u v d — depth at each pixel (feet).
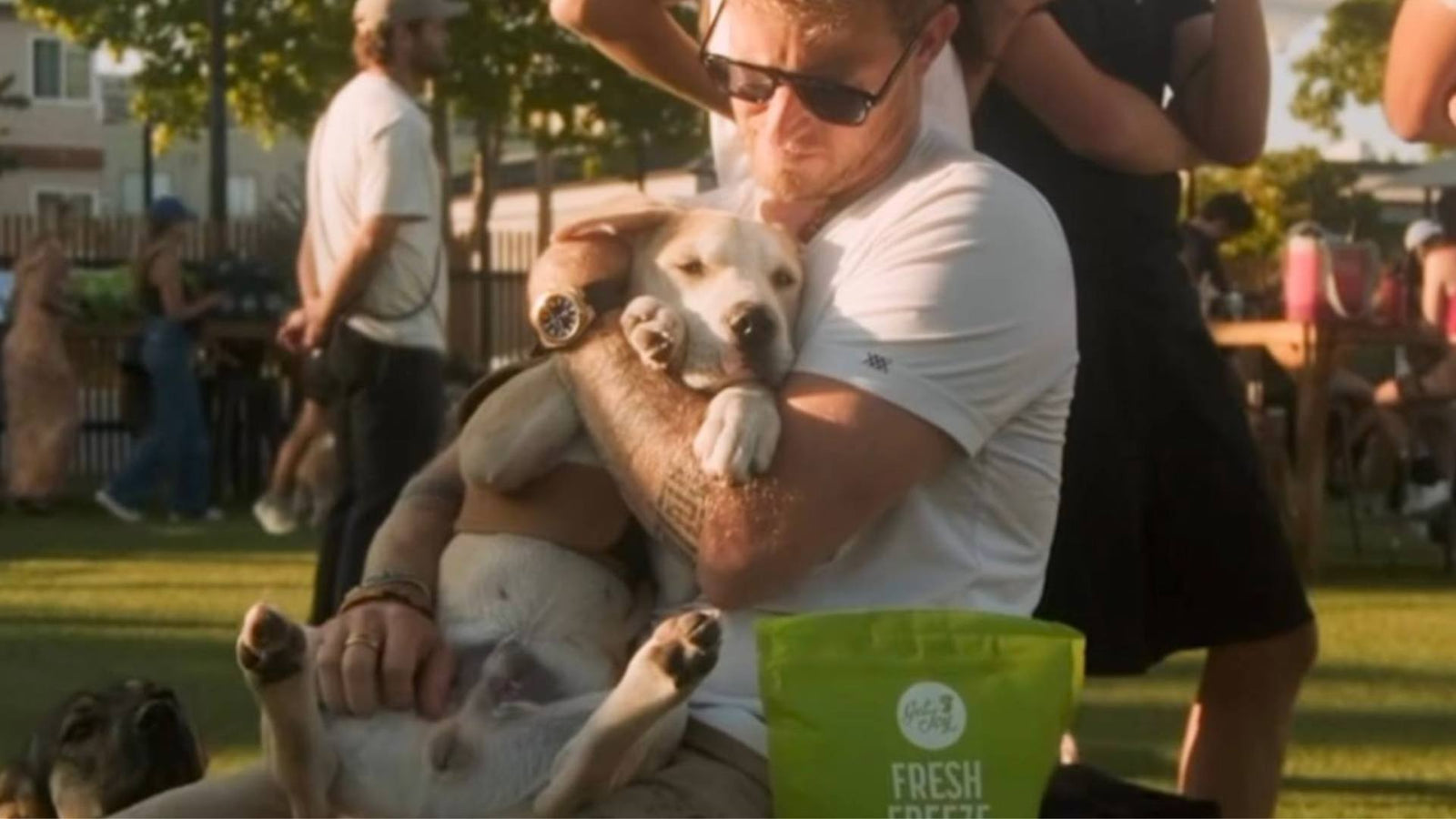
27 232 89.40
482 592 11.74
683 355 11.73
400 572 12.00
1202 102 17.63
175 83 98.89
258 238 85.30
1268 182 122.83
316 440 55.57
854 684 10.98
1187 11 18.24
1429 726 28.84
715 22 12.59
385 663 11.54
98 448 77.82
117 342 76.64
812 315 12.26
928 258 12.08
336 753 11.35
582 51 94.89
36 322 65.26
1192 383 17.62
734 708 11.90
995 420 12.17
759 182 12.59
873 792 10.91
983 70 15.47
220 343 69.51
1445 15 14.46
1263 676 18.16
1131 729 28.45
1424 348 50.14
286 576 46.01
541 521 11.84
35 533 57.41
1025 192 12.50
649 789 11.45
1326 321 47.34
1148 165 17.01
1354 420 54.85
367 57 32.04
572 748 10.99
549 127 99.86
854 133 12.29
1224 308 57.06
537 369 12.12
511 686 11.59
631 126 96.17
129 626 37.73
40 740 16.02
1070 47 16.61
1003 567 12.41
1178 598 17.74
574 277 11.94
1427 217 72.33
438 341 31.58
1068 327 12.51
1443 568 50.03
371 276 31.01
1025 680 11.00
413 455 31.19
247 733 27.07
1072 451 17.26
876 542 12.09
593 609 11.79
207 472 63.41
